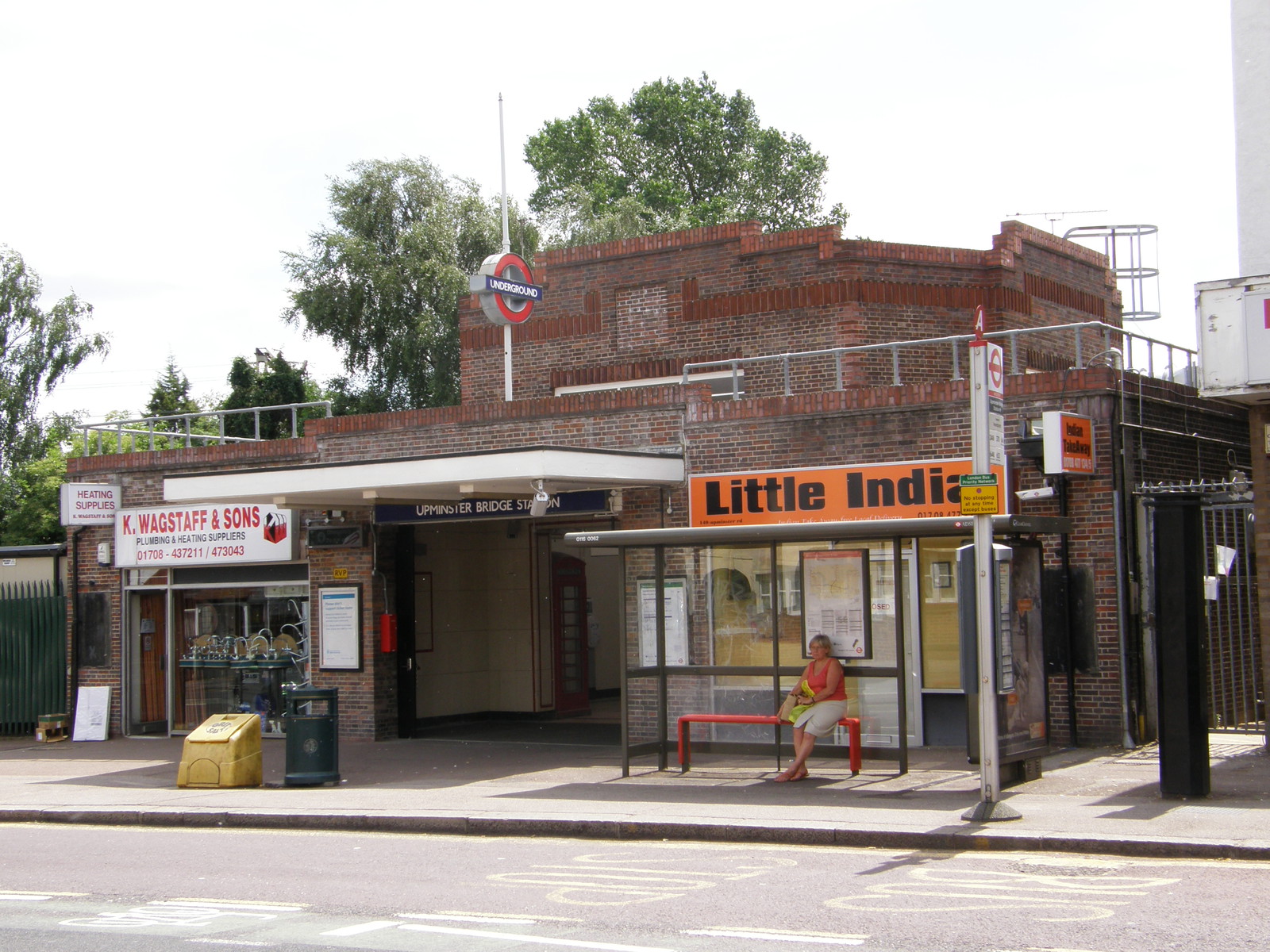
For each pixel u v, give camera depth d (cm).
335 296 4022
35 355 4456
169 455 2125
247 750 1513
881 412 1534
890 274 2078
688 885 883
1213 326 1264
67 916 848
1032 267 2205
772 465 1599
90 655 2189
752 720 1373
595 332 2295
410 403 4056
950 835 980
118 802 1409
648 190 5247
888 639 1390
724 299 2166
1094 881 841
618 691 2502
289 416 4200
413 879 946
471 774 1532
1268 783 1165
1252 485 1434
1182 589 1105
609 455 1567
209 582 2098
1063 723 1418
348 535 1920
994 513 1030
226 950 724
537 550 2205
